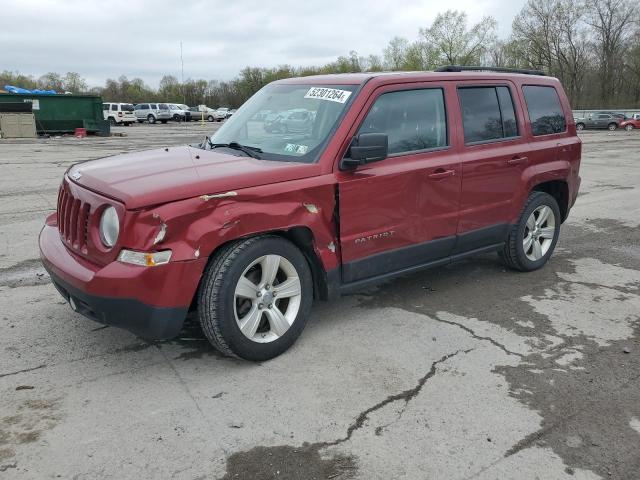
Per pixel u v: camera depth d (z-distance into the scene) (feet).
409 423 10.05
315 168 12.46
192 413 10.28
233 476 8.66
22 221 25.25
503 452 9.32
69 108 93.35
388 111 13.88
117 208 10.47
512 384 11.46
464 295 16.47
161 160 12.94
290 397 10.85
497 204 16.48
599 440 9.70
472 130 15.76
